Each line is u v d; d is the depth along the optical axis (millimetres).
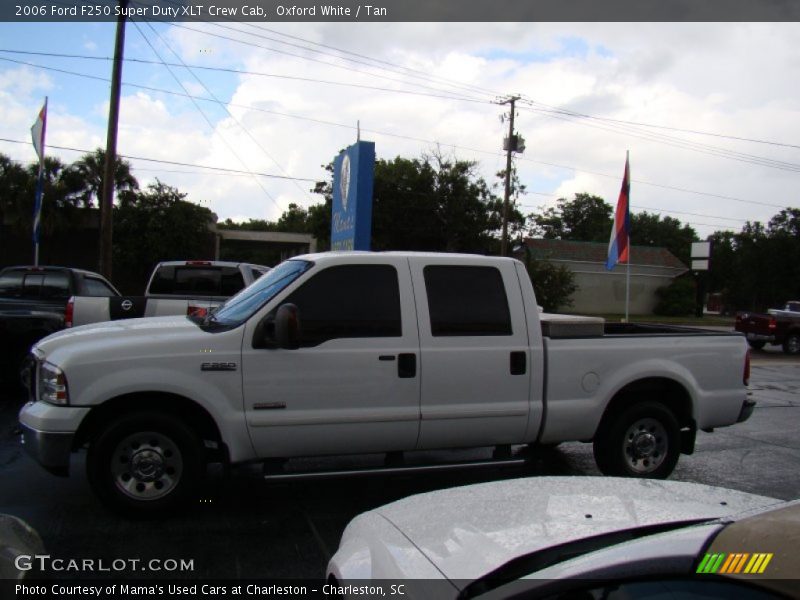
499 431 5582
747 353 6469
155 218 35031
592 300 51750
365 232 14039
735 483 6719
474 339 5504
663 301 53375
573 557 2203
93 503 5344
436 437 5422
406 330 5344
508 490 3041
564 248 51812
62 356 4848
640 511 2684
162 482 4969
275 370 5047
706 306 67938
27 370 5504
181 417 5059
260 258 66438
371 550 2600
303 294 5203
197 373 4930
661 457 6133
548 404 5688
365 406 5227
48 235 33375
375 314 5316
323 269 5273
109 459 4852
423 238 47094
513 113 39344
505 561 2229
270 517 5188
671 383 6176
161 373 4863
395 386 5285
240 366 4996
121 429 4840
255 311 5129
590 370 5832
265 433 5035
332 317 5230
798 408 11406
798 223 54938
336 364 5156
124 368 4832
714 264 64438
